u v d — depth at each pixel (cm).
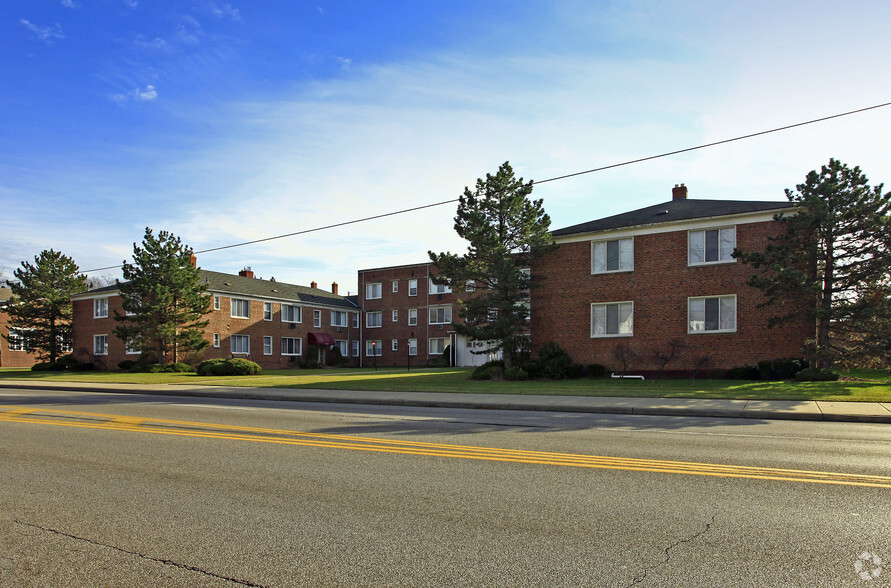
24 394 2181
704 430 1124
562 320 2730
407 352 5116
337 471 745
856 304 1984
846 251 2020
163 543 491
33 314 4275
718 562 442
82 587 408
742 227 2406
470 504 596
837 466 771
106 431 1099
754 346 2344
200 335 3809
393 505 593
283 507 589
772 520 539
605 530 514
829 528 516
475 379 2564
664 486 664
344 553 466
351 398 1817
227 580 418
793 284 1989
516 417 1353
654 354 2519
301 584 411
